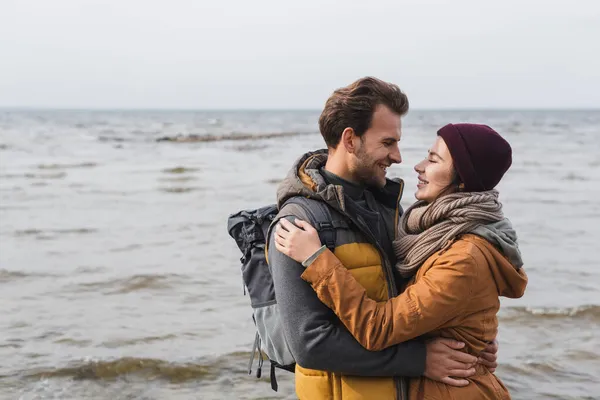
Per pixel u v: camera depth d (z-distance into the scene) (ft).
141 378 18.72
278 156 114.11
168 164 95.61
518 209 53.72
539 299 26.68
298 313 7.88
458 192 8.27
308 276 7.69
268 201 56.90
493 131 8.26
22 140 161.99
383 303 7.91
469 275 7.65
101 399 17.35
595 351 20.70
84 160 102.89
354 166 8.30
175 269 31.71
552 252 36.50
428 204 8.57
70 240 39.60
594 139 176.14
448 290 7.57
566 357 20.21
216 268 31.99
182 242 38.73
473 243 7.82
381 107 8.09
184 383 18.44
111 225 44.78
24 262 33.45
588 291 28.09
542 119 433.48
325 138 8.54
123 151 127.03
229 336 22.07
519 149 133.80
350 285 7.63
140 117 527.40
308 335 7.81
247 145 149.38
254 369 19.33
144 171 84.02
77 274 30.83
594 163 100.73
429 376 7.98
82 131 225.97
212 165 93.76
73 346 21.03
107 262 33.42
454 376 8.01
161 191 63.67
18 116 512.22
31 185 68.74
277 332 8.54
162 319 23.95
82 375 18.80
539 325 23.27
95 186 67.97
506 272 8.00
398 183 9.27
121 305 25.84
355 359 7.75
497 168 8.09
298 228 7.86
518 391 17.85
